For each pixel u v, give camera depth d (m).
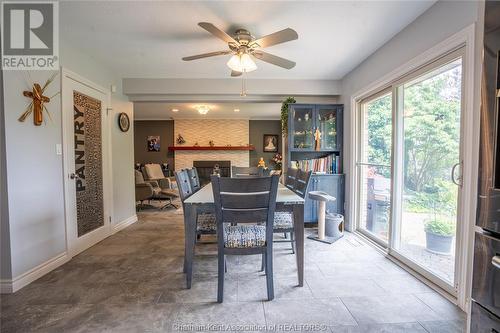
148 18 2.10
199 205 1.90
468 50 1.61
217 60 3.02
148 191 5.02
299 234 1.92
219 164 7.70
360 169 3.39
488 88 0.88
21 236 1.98
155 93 3.71
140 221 4.00
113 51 2.76
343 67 3.29
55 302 1.76
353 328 1.49
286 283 2.00
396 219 2.51
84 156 2.82
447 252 1.98
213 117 7.55
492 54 0.86
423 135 2.21
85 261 2.45
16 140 1.95
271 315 1.60
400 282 2.03
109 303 1.74
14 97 1.94
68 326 1.51
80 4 1.91
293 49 2.71
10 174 1.90
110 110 3.33
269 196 1.68
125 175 3.72
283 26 2.23
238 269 2.25
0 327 1.50
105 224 3.17
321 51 2.77
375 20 2.14
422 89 2.21
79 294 1.86
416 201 2.30
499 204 0.85
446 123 1.95
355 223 3.43
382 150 2.94
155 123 7.76
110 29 2.28
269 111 6.63
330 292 1.87
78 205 2.72
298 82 3.77
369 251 2.69
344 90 3.68
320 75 3.61
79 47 2.66
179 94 3.79
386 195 2.86
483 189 0.91
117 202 3.50
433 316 1.59
